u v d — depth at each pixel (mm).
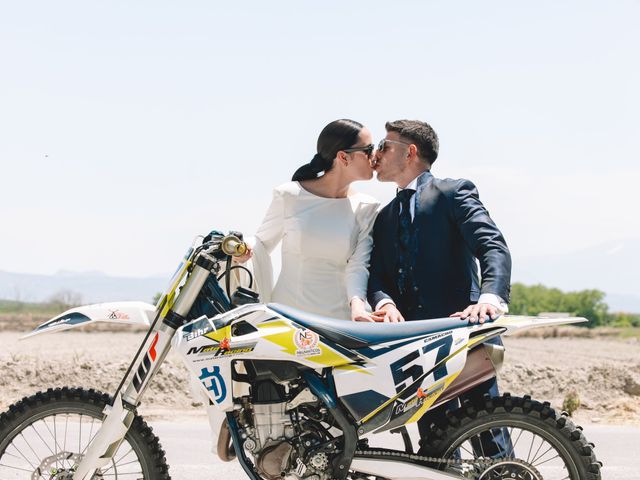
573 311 98812
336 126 5359
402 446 8055
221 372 4277
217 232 4586
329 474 4305
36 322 37562
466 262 4992
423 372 4324
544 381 12266
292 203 5512
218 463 6801
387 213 5211
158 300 4641
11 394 10570
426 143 5102
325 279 5520
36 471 4551
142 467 4605
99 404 4590
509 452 4645
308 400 4414
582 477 4328
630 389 12078
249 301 4504
